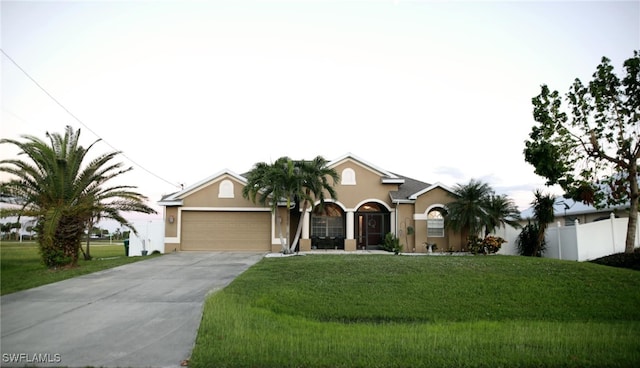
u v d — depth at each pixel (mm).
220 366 6480
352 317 10023
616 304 11102
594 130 20516
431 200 24141
